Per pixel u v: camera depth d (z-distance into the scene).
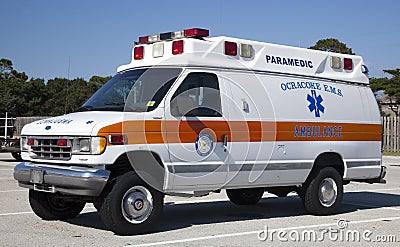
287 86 9.34
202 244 7.27
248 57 8.99
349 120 10.11
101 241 7.31
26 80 62.44
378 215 9.93
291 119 9.23
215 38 8.70
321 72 10.02
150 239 7.50
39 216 8.81
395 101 55.03
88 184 7.24
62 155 7.66
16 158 22.89
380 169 10.56
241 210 10.31
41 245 7.04
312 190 9.61
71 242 7.23
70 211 8.86
